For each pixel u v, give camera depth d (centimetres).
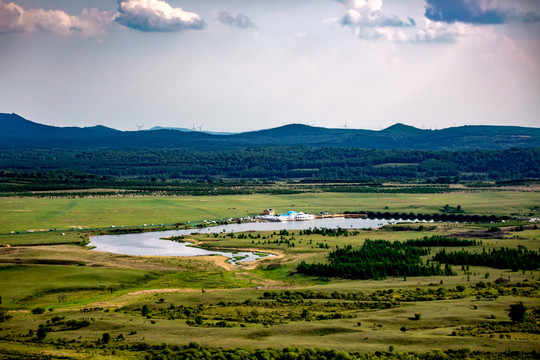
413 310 16938
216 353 13588
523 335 14588
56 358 13288
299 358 13175
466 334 14675
